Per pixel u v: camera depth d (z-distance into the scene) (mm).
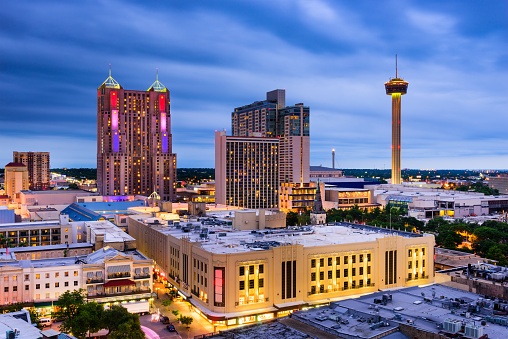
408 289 132500
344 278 171250
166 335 146875
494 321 100312
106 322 134250
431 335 91500
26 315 114625
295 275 161500
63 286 165625
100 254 184500
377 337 93312
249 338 94312
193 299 166500
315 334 96688
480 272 144375
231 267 150625
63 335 100688
